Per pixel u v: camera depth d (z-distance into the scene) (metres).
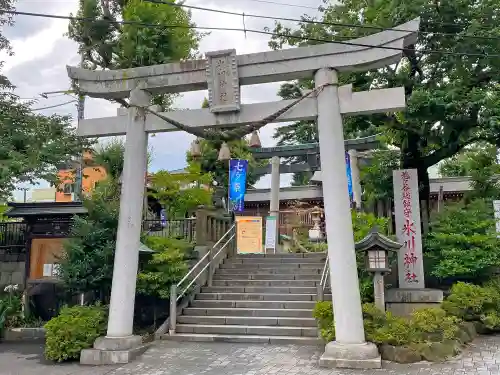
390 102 9.98
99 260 12.41
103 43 16.73
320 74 10.33
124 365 9.78
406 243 12.82
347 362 8.91
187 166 22.83
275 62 10.61
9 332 13.27
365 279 12.37
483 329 12.13
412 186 13.04
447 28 13.52
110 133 11.73
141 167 11.33
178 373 9.00
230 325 12.14
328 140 10.02
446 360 9.38
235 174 20.73
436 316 10.08
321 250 20.89
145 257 12.86
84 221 12.89
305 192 29.53
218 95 10.90
